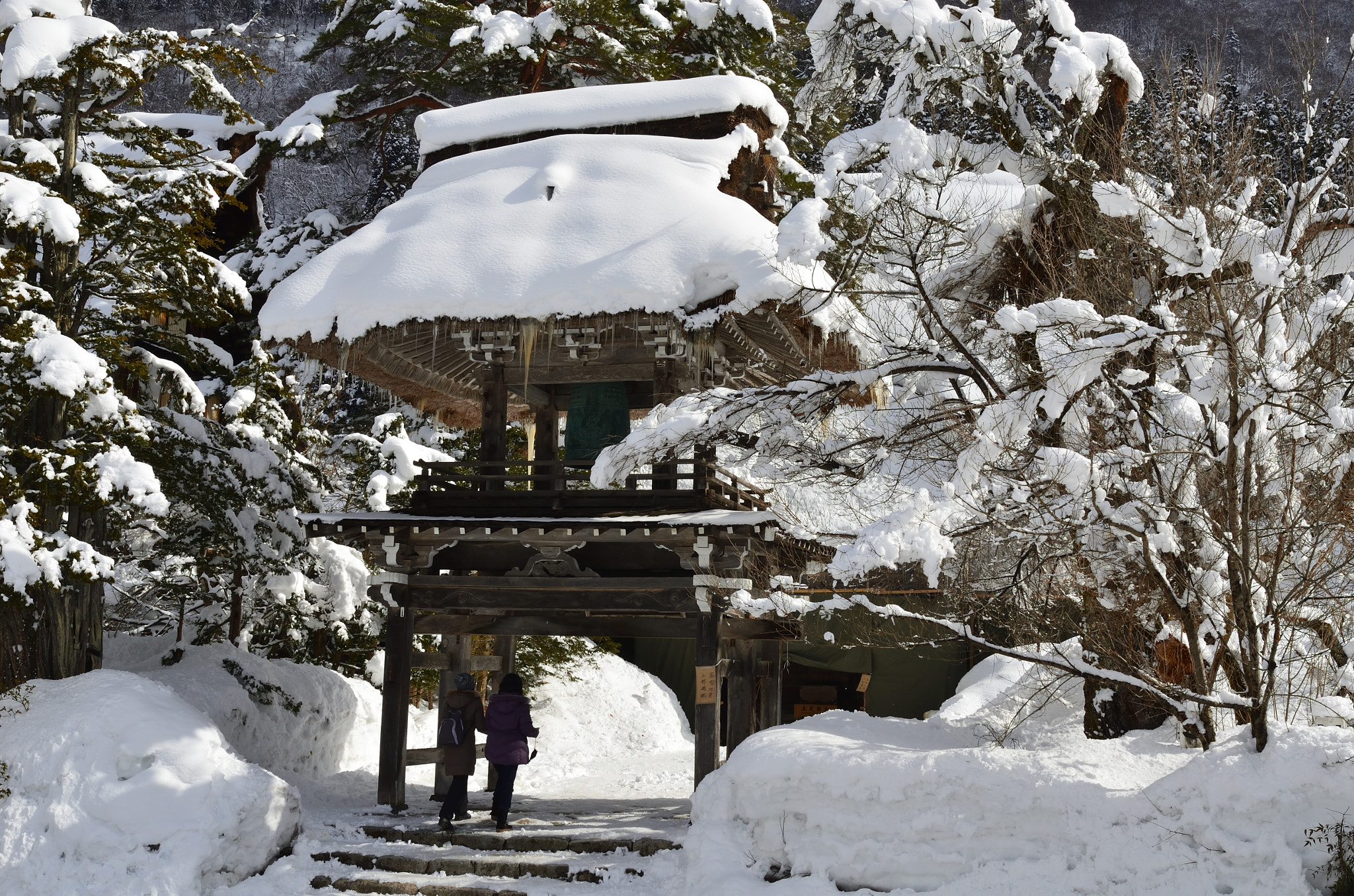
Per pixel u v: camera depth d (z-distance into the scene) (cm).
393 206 1392
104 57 1303
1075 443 966
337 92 2131
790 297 1112
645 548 1245
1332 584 831
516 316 1195
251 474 1494
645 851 1048
